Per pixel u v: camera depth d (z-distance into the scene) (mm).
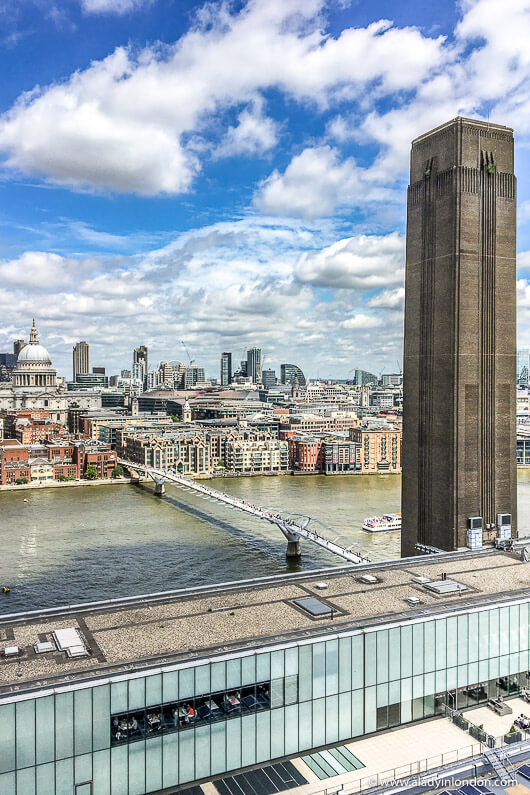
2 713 74375
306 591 116188
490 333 170250
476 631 105688
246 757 88500
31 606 168625
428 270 174375
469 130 166875
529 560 138750
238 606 108125
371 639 96312
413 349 180125
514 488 175625
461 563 136500
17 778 75375
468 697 106000
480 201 168250
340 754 91562
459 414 166375
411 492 181500
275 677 89875
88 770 79250
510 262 173125
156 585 186125
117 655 88375
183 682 84250
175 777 84312
